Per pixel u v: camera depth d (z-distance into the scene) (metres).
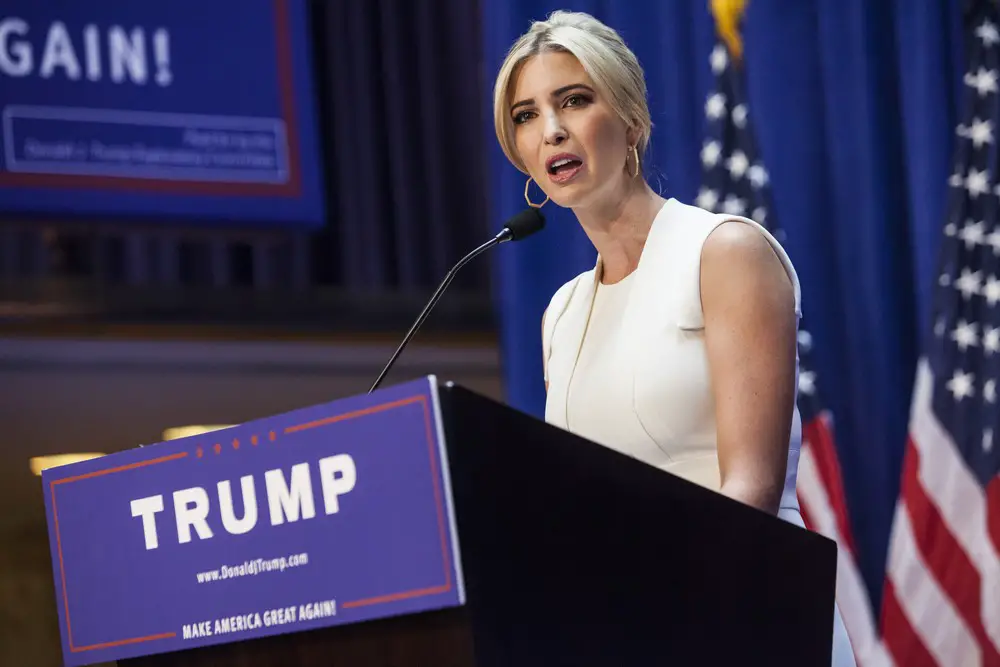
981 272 9.45
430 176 14.12
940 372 9.37
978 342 9.35
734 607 2.61
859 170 10.05
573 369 3.52
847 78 10.10
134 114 10.46
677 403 3.25
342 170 14.09
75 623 2.84
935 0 9.84
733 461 3.08
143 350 12.11
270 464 2.47
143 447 2.70
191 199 10.56
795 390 3.20
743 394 3.13
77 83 10.30
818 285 10.09
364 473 2.33
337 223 14.09
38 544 11.64
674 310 3.29
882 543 9.84
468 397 2.27
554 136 3.40
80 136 10.27
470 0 14.20
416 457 2.26
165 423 12.14
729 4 10.27
